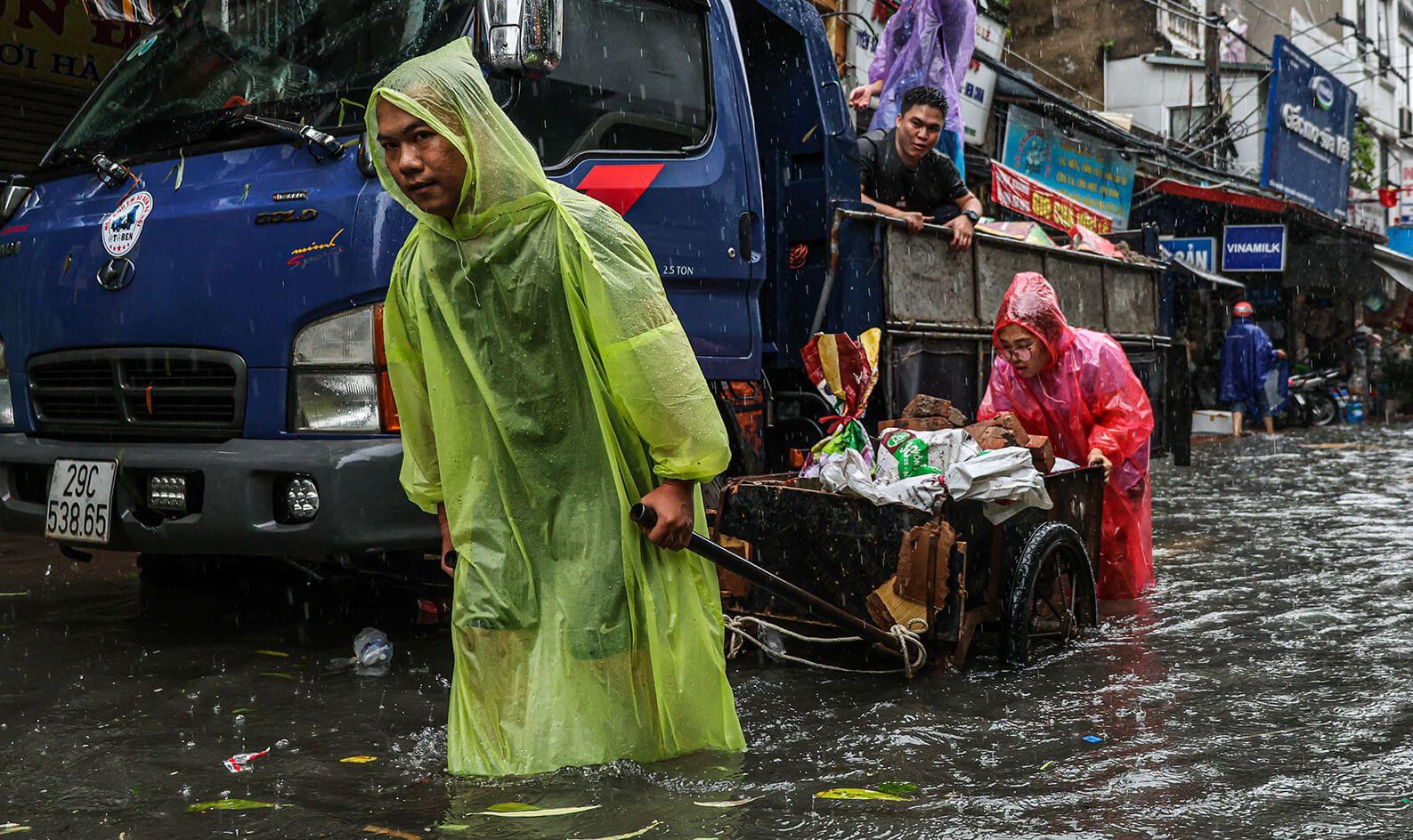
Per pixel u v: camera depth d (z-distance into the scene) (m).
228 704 3.56
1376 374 23.64
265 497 3.84
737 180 4.84
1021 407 5.07
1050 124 15.77
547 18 3.65
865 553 4.00
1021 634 4.04
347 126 3.99
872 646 4.14
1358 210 31.16
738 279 4.81
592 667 2.80
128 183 4.32
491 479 2.85
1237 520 7.80
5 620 4.73
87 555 4.73
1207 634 4.54
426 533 3.81
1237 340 17.20
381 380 3.75
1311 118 21.17
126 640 4.40
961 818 2.61
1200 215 20.08
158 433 4.11
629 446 2.80
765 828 2.53
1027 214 13.92
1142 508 5.31
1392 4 34.66
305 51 4.32
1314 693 3.70
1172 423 8.82
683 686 2.86
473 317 2.74
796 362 5.39
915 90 6.35
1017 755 3.08
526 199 2.66
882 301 5.46
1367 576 5.76
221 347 3.95
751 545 4.20
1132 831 2.54
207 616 4.81
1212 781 2.87
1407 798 2.75
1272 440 16.25
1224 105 22.66
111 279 4.14
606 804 2.63
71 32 8.39
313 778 2.89
